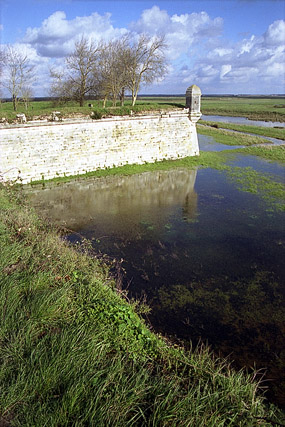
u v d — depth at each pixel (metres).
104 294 7.05
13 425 3.67
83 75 33.66
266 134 39.62
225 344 6.97
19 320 5.39
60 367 4.42
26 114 19.86
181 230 13.42
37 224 12.53
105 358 4.87
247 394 4.66
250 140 35.16
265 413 4.65
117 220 14.55
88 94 35.53
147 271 10.02
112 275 9.60
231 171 22.80
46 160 20.28
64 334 5.05
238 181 20.48
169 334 7.21
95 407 3.82
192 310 8.13
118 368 4.58
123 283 9.27
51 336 5.07
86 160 21.91
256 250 11.59
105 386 4.22
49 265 7.80
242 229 13.47
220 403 4.29
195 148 27.28
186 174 22.30
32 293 6.36
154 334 6.48
